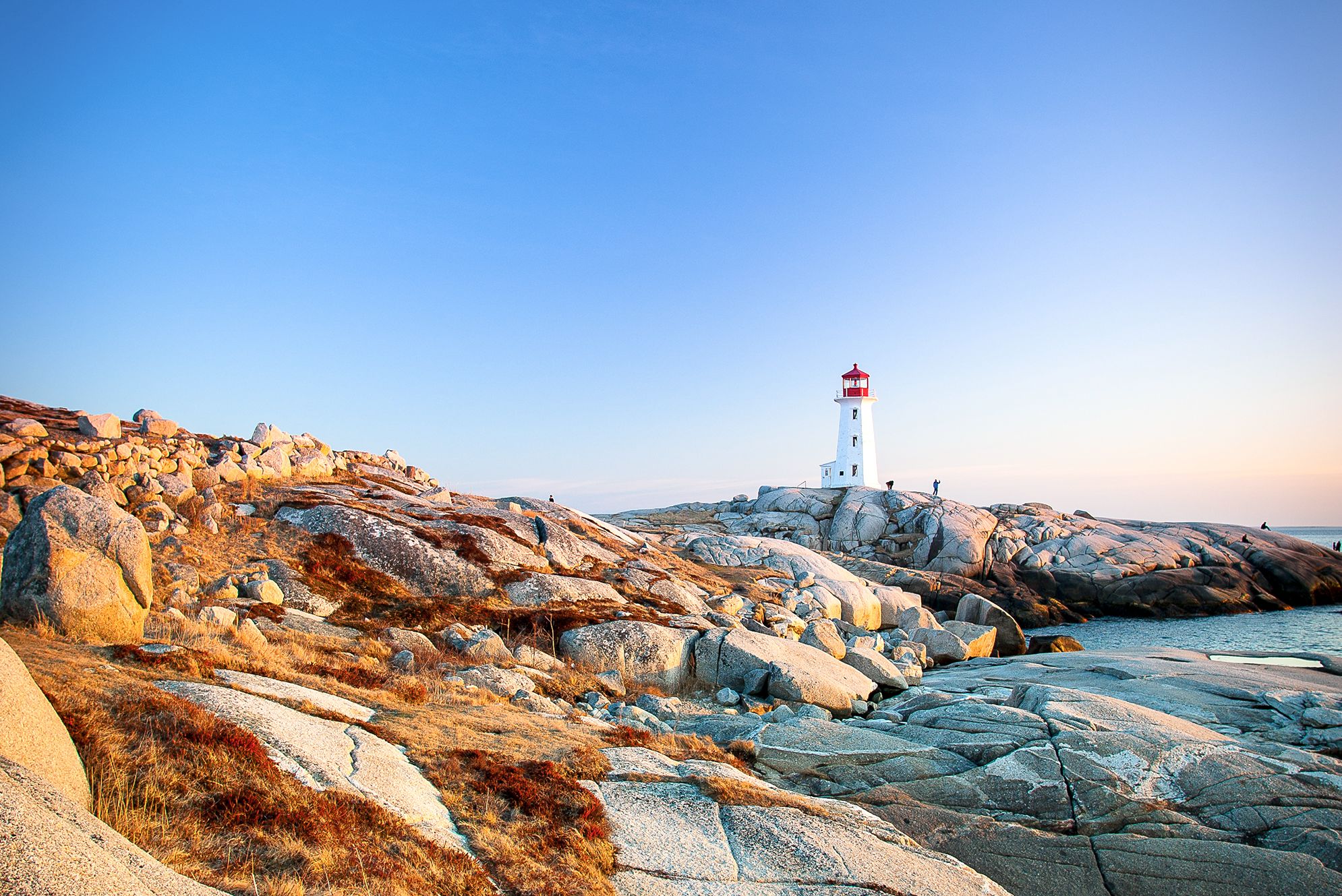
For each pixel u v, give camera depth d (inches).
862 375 3932.1
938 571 2908.5
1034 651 1833.2
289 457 1405.0
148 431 1263.5
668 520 3619.6
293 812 361.4
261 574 967.0
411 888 339.9
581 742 605.6
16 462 1002.7
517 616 1063.0
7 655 328.2
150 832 322.3
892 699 1038.4
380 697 622.8
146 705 413.1
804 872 446.3
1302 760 704.4
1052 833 593.3
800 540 3319.4
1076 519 3304.6
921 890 449.1
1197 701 916.6
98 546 593.0
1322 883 531.5
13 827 223.6
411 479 1765.5
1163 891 526.6
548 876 387.9
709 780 552.7
